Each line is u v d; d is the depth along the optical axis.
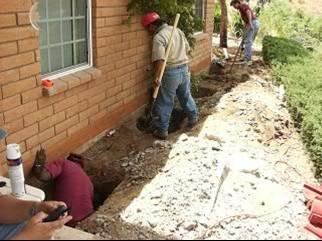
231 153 4.85
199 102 7.59
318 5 25.19
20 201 2.99
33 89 4.17
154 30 6.22
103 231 3.37
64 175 4.06
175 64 5.93
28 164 4.23
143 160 4.93
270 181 4.27
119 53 5.75
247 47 11.96
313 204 3.71
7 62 3.79
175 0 6.27
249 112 6.73
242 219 3.51
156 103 6.14
